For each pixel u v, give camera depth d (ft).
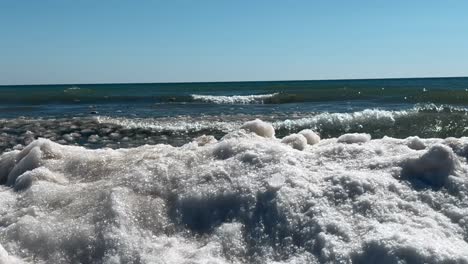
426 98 87.71
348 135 15.08
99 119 60.03
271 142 14.64
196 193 12.12
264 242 10.68
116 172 13.82
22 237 11.47
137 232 11.33
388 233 9.80
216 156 13.73
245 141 14.28
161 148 15.39
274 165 12.56
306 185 11.62
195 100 101.04
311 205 11.03
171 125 53.36
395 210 10.70
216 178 12.48
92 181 13.71
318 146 14.88
